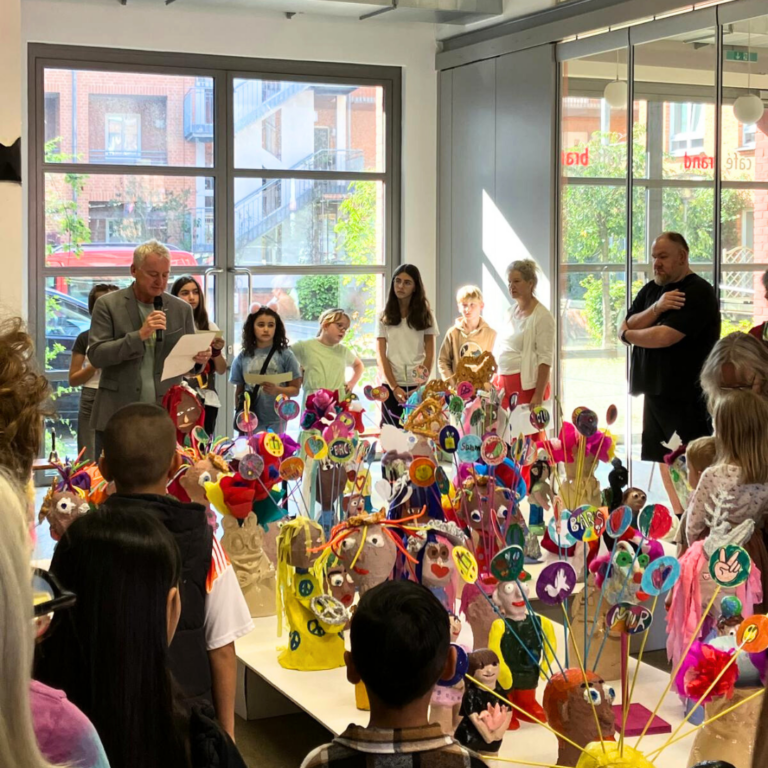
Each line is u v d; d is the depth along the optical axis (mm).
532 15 7680
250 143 8297
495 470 3770
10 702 883
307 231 8586
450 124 8672
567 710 2328
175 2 7707
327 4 7703
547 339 6691
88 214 7859
